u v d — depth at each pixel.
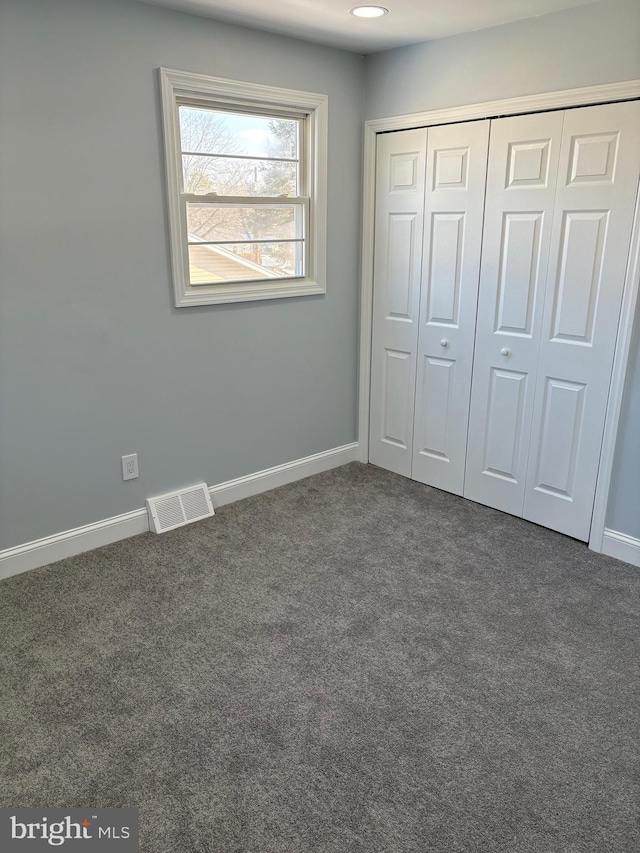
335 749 1.82
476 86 2.94
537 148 2.79
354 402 3.98
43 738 1.85
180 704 1.99
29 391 2.59
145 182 2.72
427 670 2.15
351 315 3.78
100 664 2.17
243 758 1.79
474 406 3.33
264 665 2.17
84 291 2.65
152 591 2.60
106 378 2.80
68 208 2.53
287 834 1.57
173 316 2.97
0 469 2.58
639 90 2.44
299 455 3.75
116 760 1.78
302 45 3.11
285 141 3.26
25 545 2.72
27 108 2.35
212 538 3.05
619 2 2.42
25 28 2.29
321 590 2.62
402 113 3.28
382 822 1.60
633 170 2.52
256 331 3.32
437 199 3.23
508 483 3.27
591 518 2.95
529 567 2.80
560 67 2.64
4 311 2.45
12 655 2.21
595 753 1.82
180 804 1.65
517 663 2.19
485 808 1.64
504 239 3.00
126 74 2.57
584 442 2.91
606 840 1.56
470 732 1.89
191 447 3.21
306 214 3.41
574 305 2.82
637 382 2.67
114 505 2.98
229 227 3.12
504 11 2.61
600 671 2.16
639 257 2.56
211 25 2.76
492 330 3.15
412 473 3.77
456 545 2.99
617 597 2.58
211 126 2.95
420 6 2.56
